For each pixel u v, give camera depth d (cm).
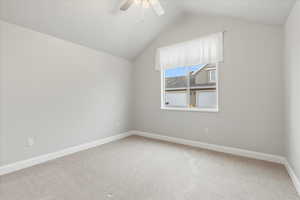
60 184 194
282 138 249
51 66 271
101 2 248
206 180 203
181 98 371
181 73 369
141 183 197
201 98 345
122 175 216
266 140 262
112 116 386
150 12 297
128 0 213
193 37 333
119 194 175
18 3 206
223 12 277
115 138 392
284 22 234
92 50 338
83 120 322
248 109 277
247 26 274
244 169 232
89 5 245
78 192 178
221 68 301
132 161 262
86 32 290
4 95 220
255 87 269
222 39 297
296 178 188
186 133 352
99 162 258
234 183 196
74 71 305
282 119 248
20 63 234
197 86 349
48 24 248
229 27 291
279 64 249
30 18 229
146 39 378
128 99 432
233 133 293
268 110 259
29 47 243
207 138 323
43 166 243
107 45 344
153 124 407
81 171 227
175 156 284
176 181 201
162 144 354
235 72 287
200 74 346
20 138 236
